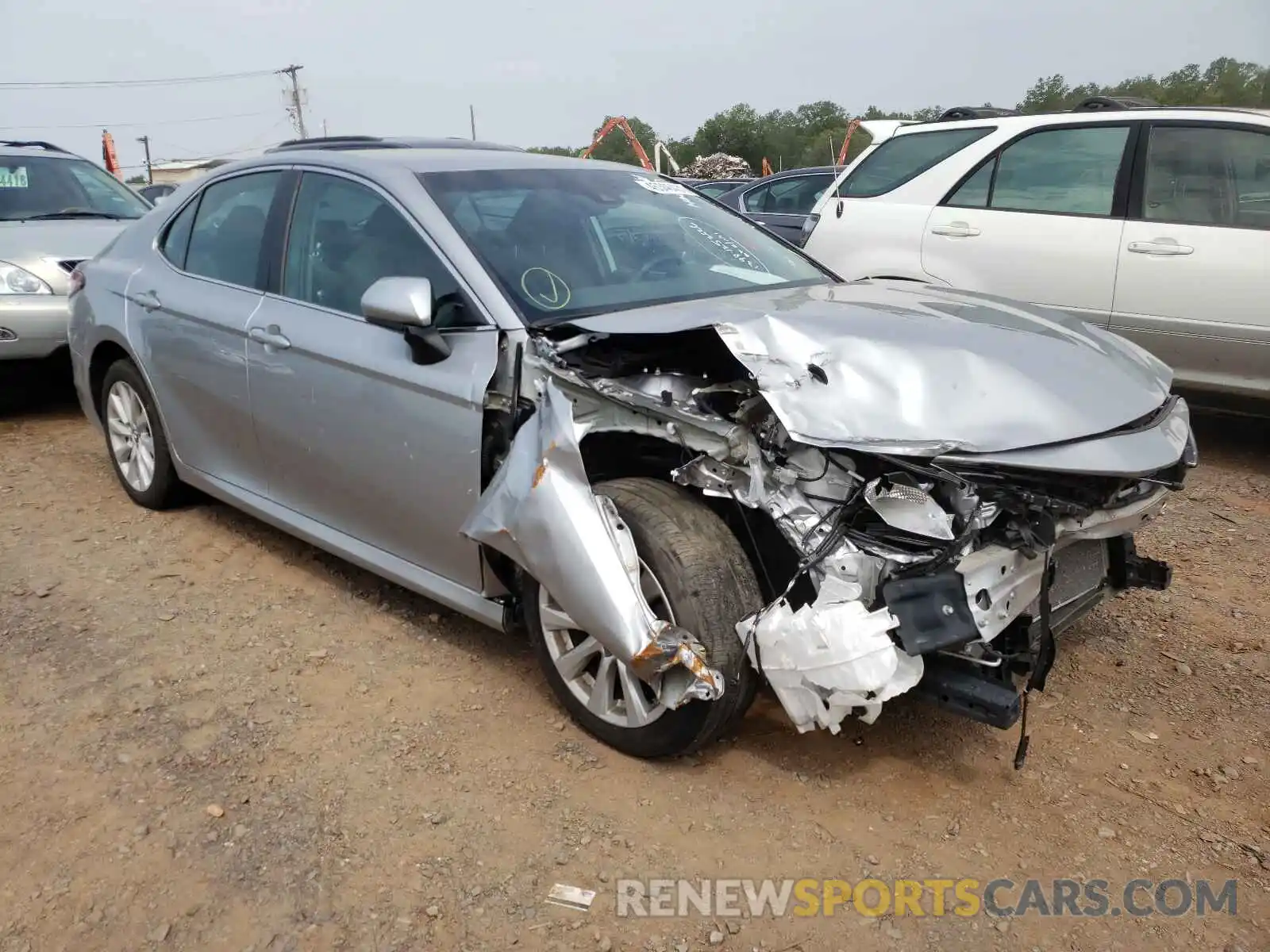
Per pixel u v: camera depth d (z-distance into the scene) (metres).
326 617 3.86
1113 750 3.04
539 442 2.87
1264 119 5.27
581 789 2.83
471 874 2.51
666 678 2.74
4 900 2.43
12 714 3.20
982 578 2.54
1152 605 4.02
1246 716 3.24
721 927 2.35
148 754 2.99
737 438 2.70
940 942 2.32
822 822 2.70
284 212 3.93
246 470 4.14
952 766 2.95
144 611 3.90
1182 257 5.41
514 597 3.28
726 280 3.65
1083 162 5.79
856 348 2.71
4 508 5.02
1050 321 3.27
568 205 3.71
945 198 6.21
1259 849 2.63
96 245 6.76
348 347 3.46
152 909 2.40
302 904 2.41
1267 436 6.34
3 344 6.25
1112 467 2.60
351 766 2.94
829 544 2.61
